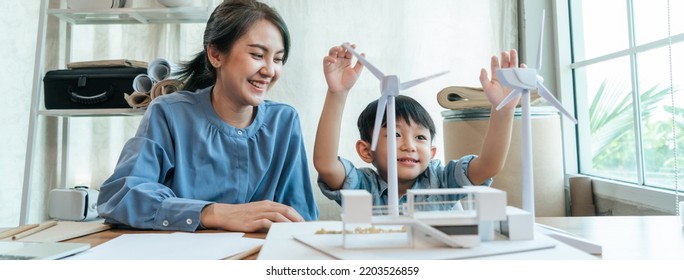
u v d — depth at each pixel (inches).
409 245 15.3
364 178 35.1
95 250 17.9
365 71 54.4
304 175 37.0
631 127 44.1
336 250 14.8
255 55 30.5
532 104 46.0
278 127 35.4
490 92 22.8
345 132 54.2
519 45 55.7
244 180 32.3
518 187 42.4
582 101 52.3
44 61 54.8
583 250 16.8
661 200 37.2
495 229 17.3
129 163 28.3
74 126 57.1
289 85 54.7
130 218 23.8
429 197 31.4
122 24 56.2
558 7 53.2
